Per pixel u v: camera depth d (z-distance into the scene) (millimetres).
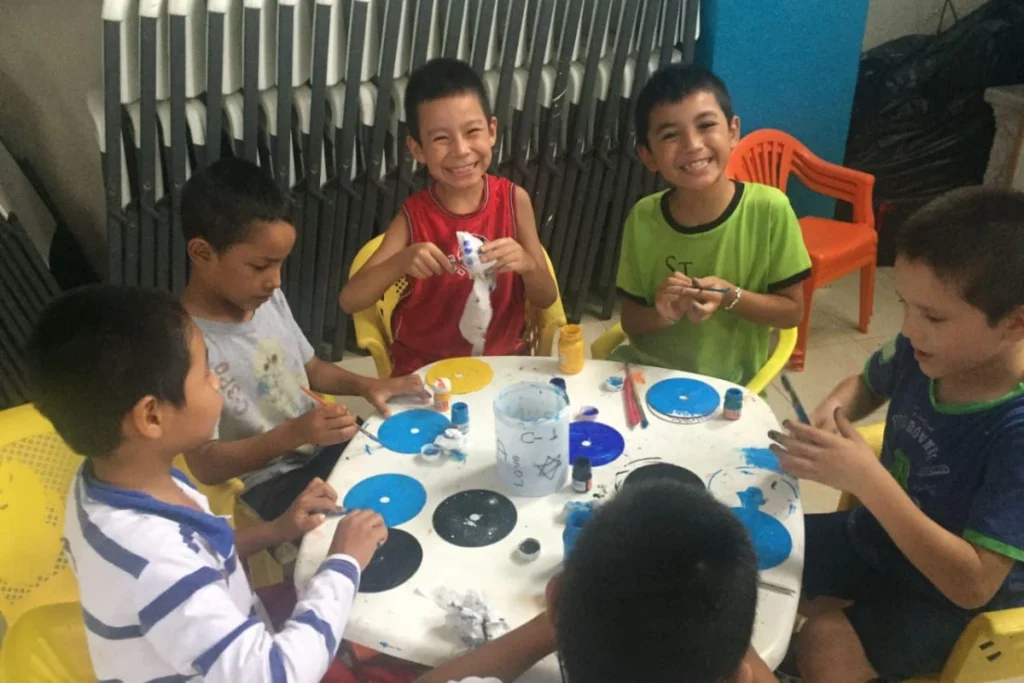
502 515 1109
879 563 1277
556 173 2688
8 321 2246
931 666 1184
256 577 1476
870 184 2666
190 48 2225
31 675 1069
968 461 1136
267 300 1469
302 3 2297
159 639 862
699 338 1708
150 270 2426
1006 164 2936
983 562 1035
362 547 1028
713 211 1654
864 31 2898
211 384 980
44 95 2514
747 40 2668
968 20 2986
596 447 1236
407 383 1406
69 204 2746
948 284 1031
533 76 2490
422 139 1650
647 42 2564
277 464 1548
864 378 1413
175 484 1019
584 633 687
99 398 875
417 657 944
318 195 2484
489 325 1791
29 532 1220
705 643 672
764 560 1026
